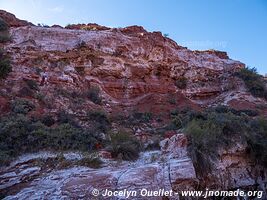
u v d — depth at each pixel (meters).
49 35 23.44
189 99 25.45
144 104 21.69
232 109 22.00
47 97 16.27
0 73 15.66
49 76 18.72
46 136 11.90
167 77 26.56
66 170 9.59
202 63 30.03
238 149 12.20
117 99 21.81
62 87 18.44
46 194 7.84
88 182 8.38
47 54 21.00
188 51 30.73
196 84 27.11
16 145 11.03
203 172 10.16
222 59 33.12
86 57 22.62
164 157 10.88
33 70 18.42
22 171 9.30
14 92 15.34
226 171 11.23
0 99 13.80
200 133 10.98
